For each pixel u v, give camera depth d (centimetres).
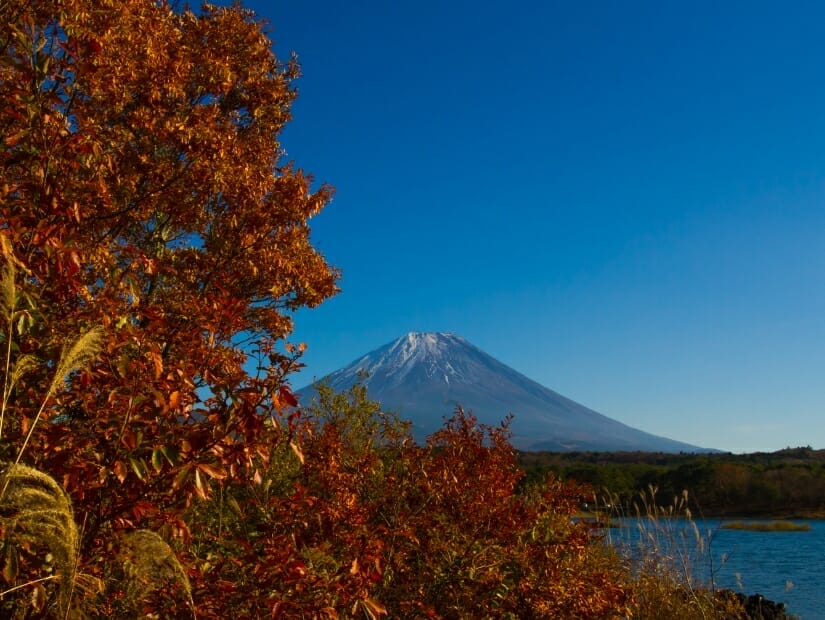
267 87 1130
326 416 764
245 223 873
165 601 322
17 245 326
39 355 316
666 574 895
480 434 656
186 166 759
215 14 1123
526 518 640
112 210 618
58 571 253
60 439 299
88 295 345
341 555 438
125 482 312
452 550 592
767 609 1073
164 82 765
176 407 308
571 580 635
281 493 525
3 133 405
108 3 609
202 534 429
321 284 1022
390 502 601
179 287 785
